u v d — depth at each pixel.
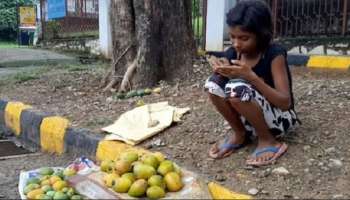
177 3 4.77
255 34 2.74
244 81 2.72
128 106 4.24
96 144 3.45
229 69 2.68
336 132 3.15
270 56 2.83
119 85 4.95
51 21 11.88
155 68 4.77
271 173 2.73
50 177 2.81
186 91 4.40
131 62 4.90
